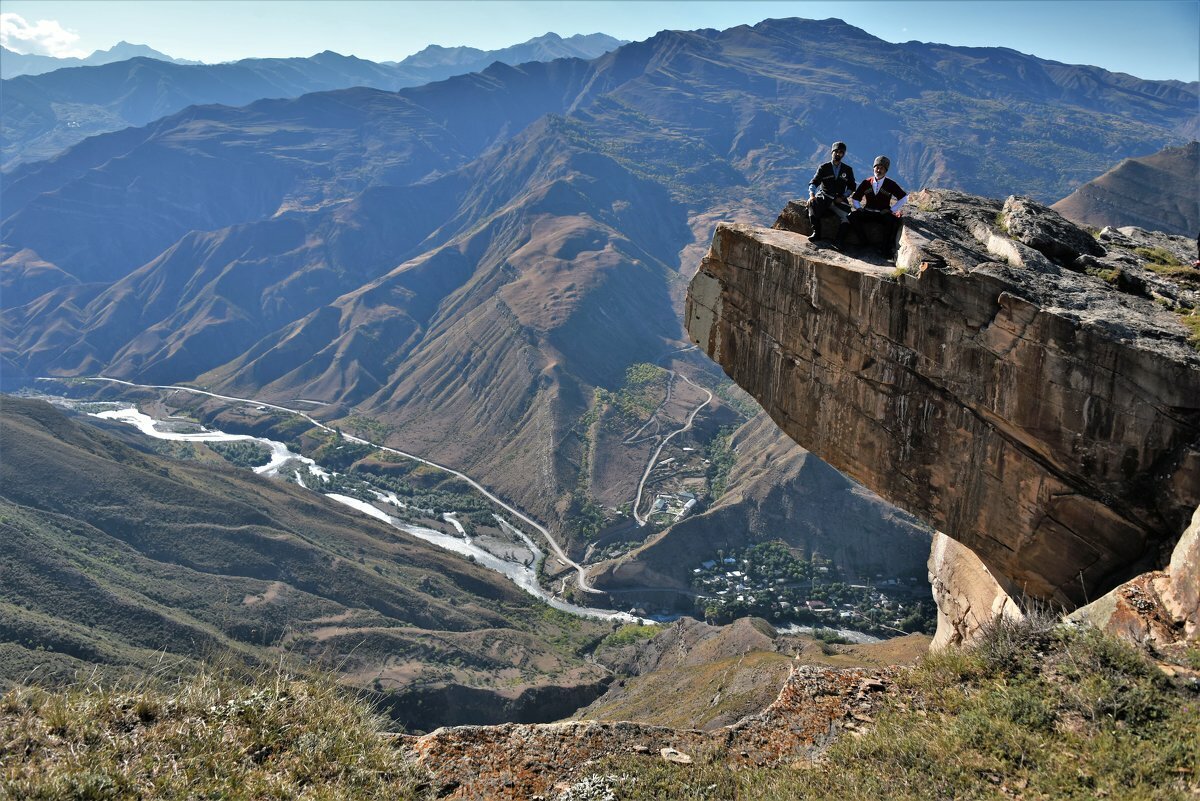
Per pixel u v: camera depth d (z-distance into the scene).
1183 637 10.80
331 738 10.03
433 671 106.56
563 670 111.75
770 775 10.47
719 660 64.69
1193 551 11.13
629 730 12.00
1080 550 13.23
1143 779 8.44
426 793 10.06
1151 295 14.15
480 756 11.12
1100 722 9.43
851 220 16.08
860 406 14.93
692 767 10.97
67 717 9.05
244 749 9.39
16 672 81.94
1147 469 12.51
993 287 13.27
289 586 129.88
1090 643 10.71
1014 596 14.46
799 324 15.53
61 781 7.96
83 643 93.31
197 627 109.81
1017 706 10.06
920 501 14.62
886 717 11.15
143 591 119.19
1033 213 16.38
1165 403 12.20
